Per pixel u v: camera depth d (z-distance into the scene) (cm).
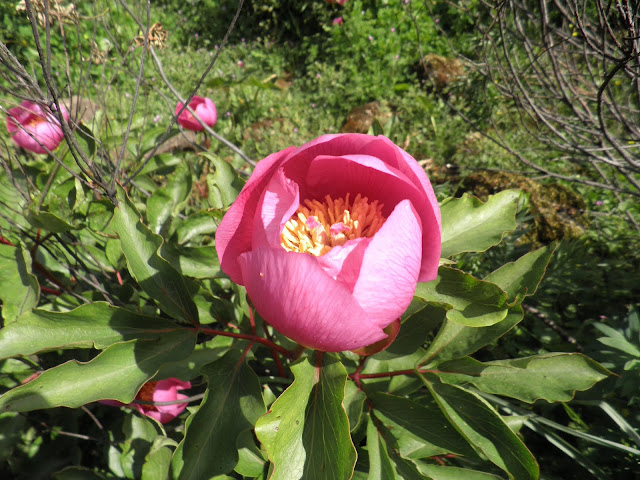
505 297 21
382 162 21
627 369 30
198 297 27
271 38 119
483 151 75
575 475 33
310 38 112
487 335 24
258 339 25
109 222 28
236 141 75
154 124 74
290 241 21
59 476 30
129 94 77
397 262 19
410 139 79
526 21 62
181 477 21
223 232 21
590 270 46
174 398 30
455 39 100
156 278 24
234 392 23
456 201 26
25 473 32
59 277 35
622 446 28
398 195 23
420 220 21
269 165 21
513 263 25
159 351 23
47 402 20
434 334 40
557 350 38
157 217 32
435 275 21
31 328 22
